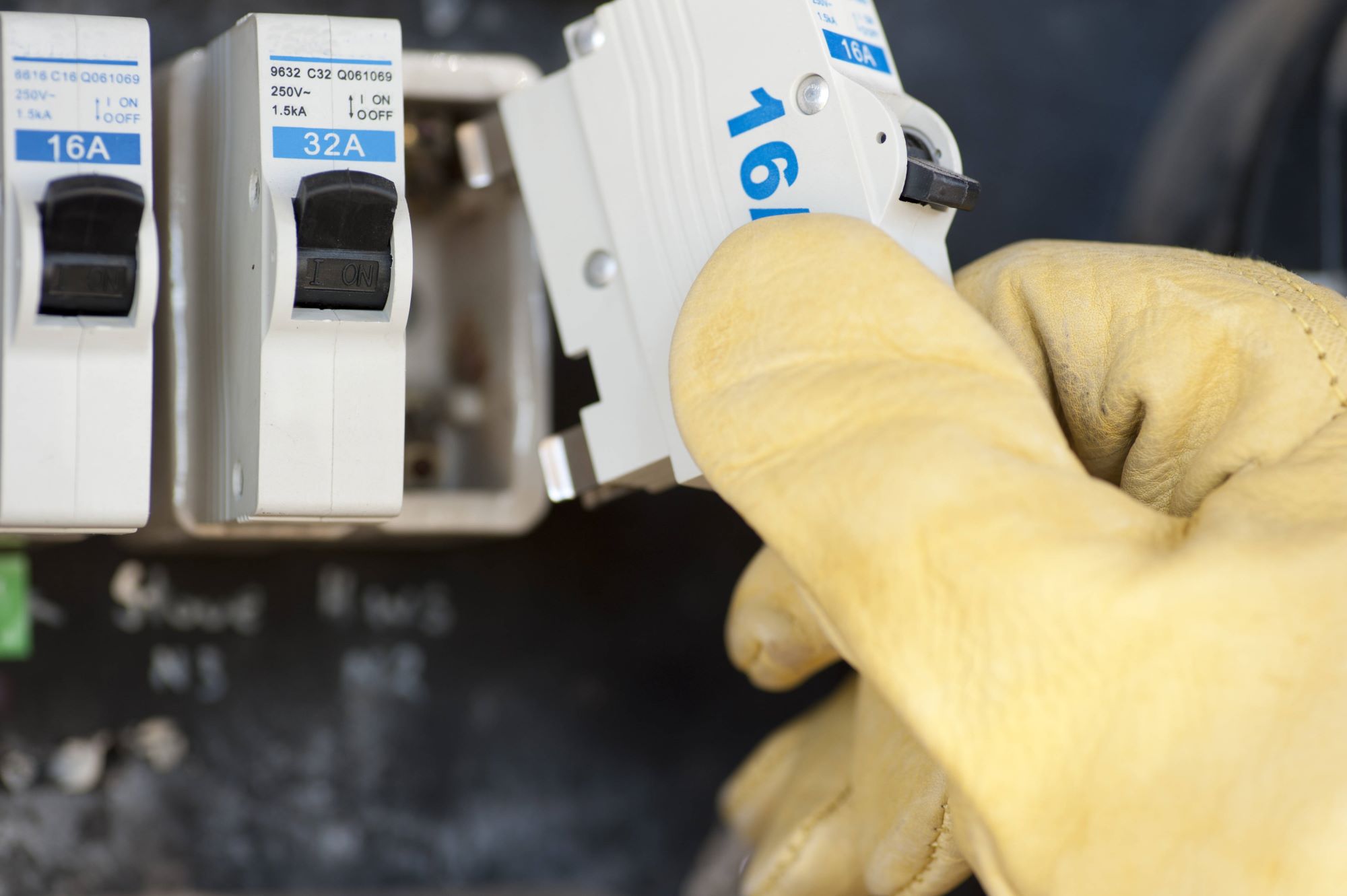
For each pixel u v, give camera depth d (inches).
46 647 17.7
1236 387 13.6
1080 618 12.1
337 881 18.3
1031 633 12.1
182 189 15.2
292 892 18.1
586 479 15.2
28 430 13.3
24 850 17.5
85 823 17.7
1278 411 13.2
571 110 15.0
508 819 18.7
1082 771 12.1
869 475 12.3
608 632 19.1
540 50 19.3
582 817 18.9
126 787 17.8
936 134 14.3
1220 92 19.6
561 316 15.1
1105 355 14.1
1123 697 12.1
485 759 18.7
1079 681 12.1
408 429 18.1
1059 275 14.2
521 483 17.4
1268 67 19.3
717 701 19.3
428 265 18.5
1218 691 12.0
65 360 13.3
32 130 13.3
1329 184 19.1
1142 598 12.0
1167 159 19.8
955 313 12.9
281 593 18.4
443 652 18.7
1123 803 12.1
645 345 14.5
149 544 17.1
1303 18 19.1
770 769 17.3
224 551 17.6
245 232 14.1
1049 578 12.1
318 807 18.3
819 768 16.6
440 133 17.7
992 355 12.8
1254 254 19.3
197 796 18.0
